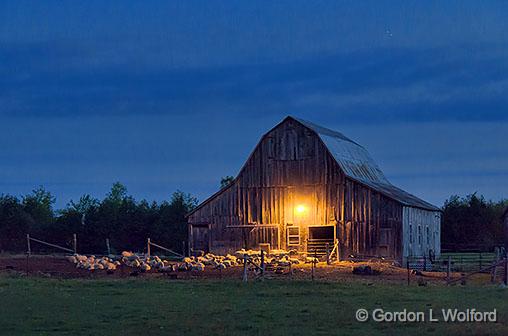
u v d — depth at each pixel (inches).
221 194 2502.5
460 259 2395.4
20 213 3508.9
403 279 1737.2
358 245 2308.1
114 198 3814.0
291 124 2434.8
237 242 2459.4
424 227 2522.1
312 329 1017.5
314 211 2379.4
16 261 1969.7
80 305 1219.9
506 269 1585.9
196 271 1820.9
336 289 1421.0
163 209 3486.7
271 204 2432.3
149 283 1521.9
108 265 1861.5
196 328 1023.6
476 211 3351.4
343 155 2463.1
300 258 2267.5
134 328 1026.1
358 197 2324.1
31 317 1107.3
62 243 3410.4
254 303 1250.6
